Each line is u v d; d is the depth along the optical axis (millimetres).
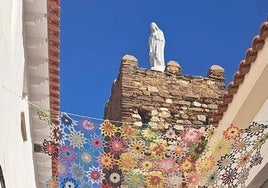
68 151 8461
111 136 8555
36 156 11508
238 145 9281
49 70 10500
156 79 18734
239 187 9836
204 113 18484
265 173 9984
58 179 8578
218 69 19219
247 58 10305
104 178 8672
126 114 18016
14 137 8617
